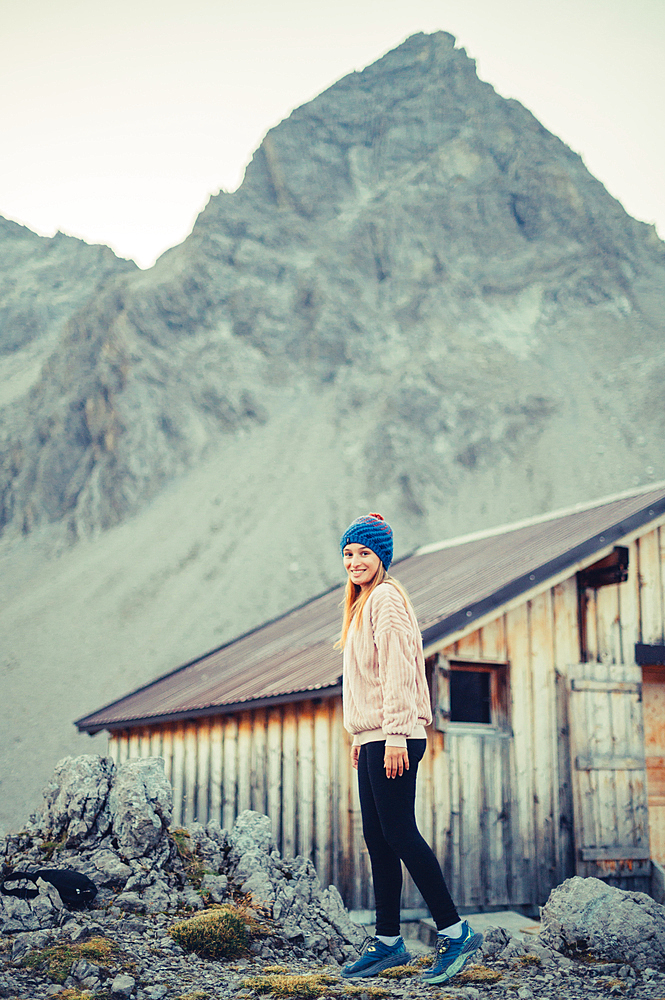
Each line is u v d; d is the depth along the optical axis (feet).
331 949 15.78
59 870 15.53
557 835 31.07
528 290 246.27
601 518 37.45
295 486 184.75
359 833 28.17
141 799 17.60
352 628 12.50
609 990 11.75
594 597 33.71
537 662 32.12
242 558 165.17
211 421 207.51
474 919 27.48
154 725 44.91
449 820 29.32
